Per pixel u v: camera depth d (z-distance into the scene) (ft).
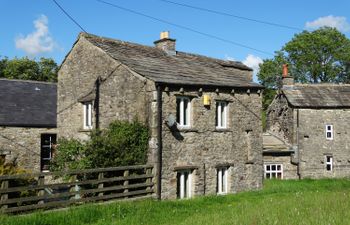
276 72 185.78
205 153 64.49
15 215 41.27
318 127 111.65
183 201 54.95
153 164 57.26
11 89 87.76
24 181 50.70
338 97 115.34
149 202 51.47
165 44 74.69
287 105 113.50
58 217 41.70
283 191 72.18
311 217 36.91
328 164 112.37
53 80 176.76
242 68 82.23
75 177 49.03
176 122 59.77
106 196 50.85
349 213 38.27
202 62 77.00
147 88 58.59
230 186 68.28
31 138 80.64
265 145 110.22
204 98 64.44
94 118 66.49
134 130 58.13
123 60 62.95
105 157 55.26
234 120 69.56
